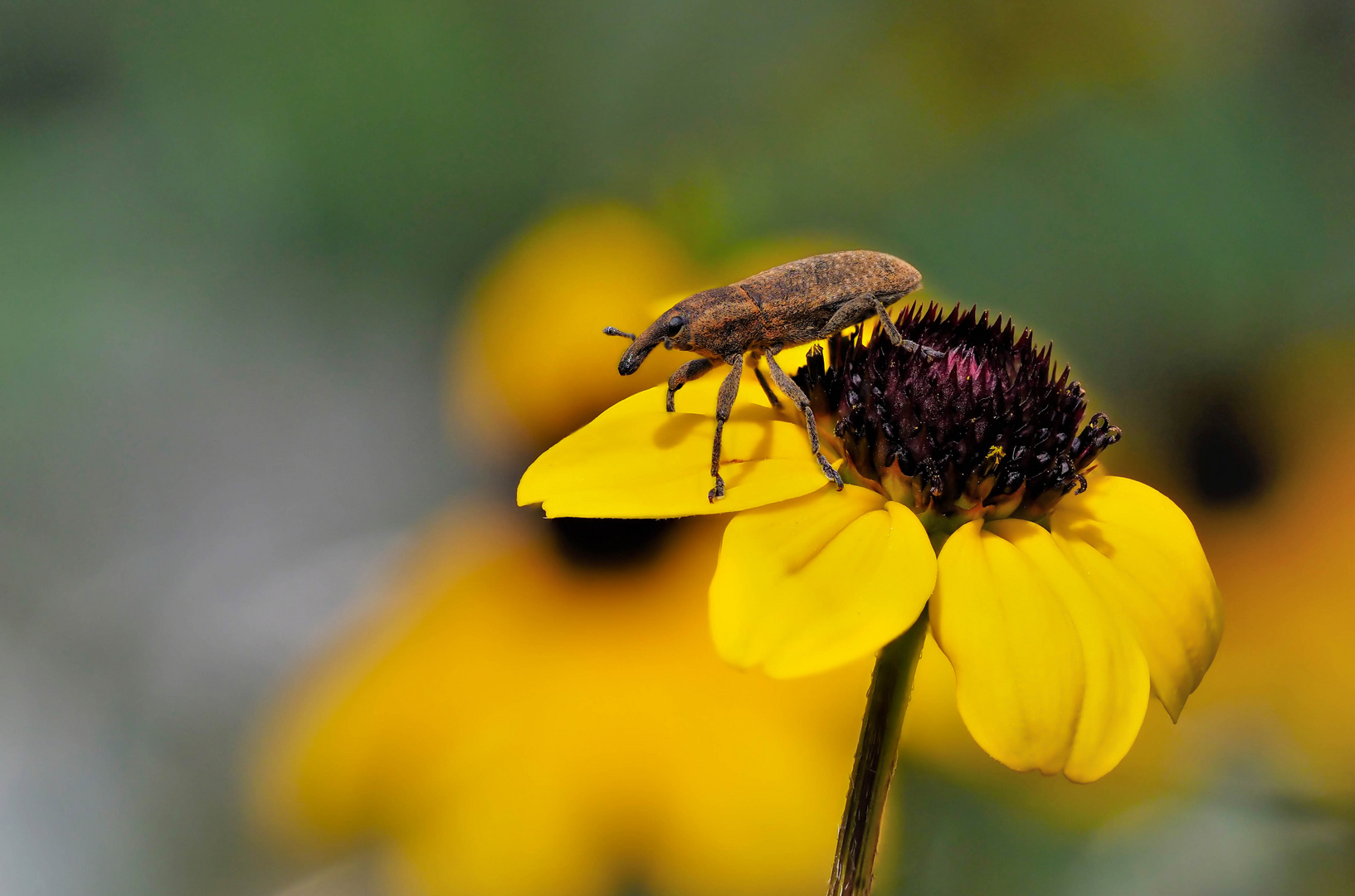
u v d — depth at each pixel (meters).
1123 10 0.30
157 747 0.30
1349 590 0.22
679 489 0.17
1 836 0.28
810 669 0.17
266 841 0.25
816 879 0.20
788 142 0.31
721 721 0.20
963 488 0.18
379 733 0.21
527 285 0.22
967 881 0.21
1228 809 0.21
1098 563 0.17
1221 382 0.27
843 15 0.31
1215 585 0.18
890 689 0.17
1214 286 0.29
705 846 0.20
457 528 0.22
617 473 0.17
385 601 0.22
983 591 0.17
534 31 0.34
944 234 0.31
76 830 0.29
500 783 0.20
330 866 0.24
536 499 0.17
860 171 0.31
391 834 0.20
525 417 0.22
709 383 0.18
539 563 0.21
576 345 0.22
